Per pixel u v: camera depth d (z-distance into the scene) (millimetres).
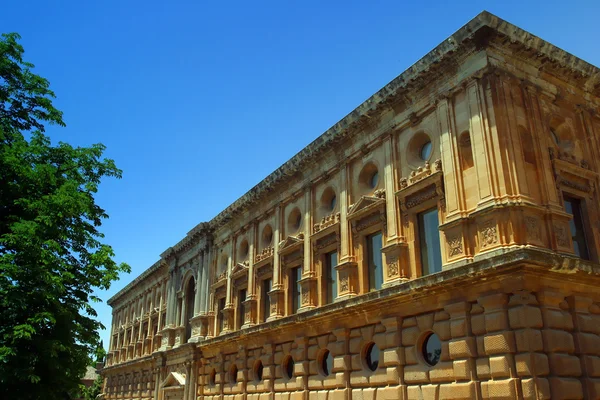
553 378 17859
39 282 21484
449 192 22875
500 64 22750
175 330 50688
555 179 22344
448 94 24078
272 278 36062
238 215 42312
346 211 29453
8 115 25734
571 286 19859
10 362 20844
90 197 25672
